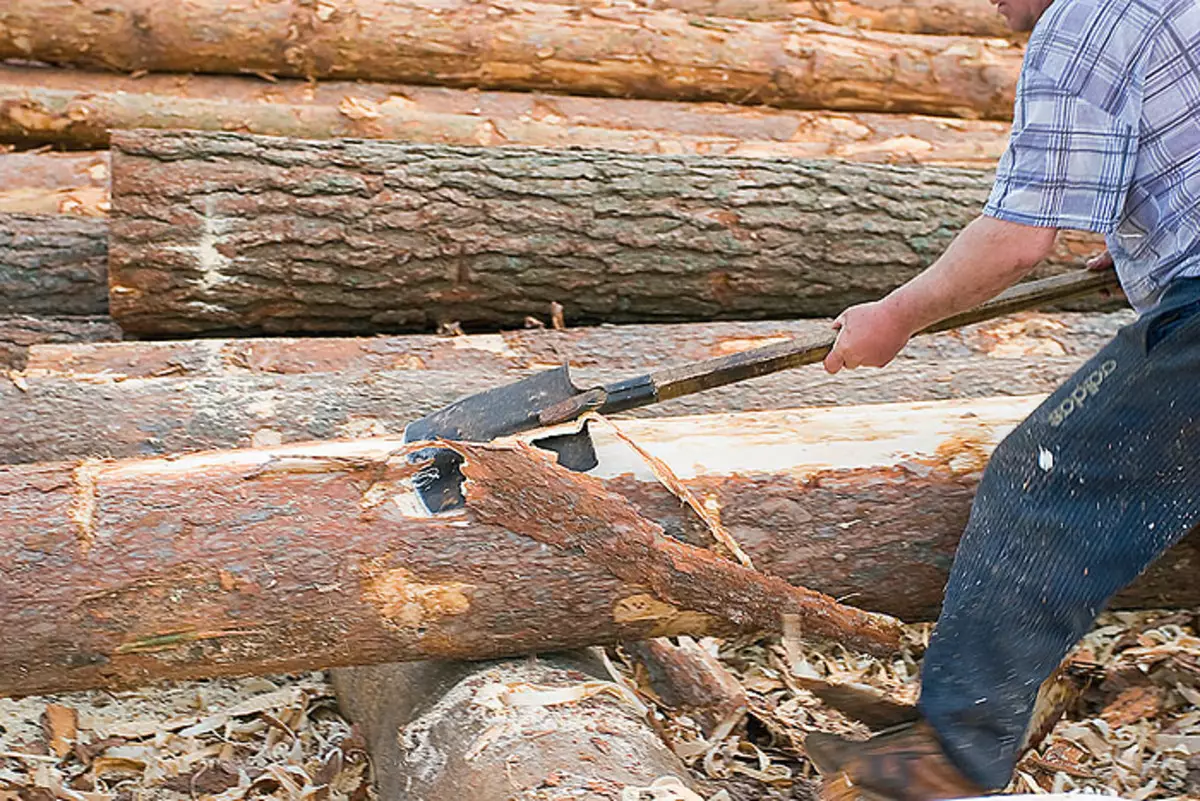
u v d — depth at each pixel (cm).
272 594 371
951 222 664
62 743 432
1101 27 328
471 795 342
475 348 593
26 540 360
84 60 794
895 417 437
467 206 619
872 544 415
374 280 619
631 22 840
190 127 773
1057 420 354
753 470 412
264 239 600
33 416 490
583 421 409
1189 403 337
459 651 393
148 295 600
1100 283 459
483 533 381
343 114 790
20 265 650
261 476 378
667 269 641
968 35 938
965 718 348
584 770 338
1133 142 331
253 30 792
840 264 655
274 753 440
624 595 390
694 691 443
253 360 570
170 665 376
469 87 834
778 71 852
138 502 368
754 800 402
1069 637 354
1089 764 428
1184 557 438
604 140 807
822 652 493
